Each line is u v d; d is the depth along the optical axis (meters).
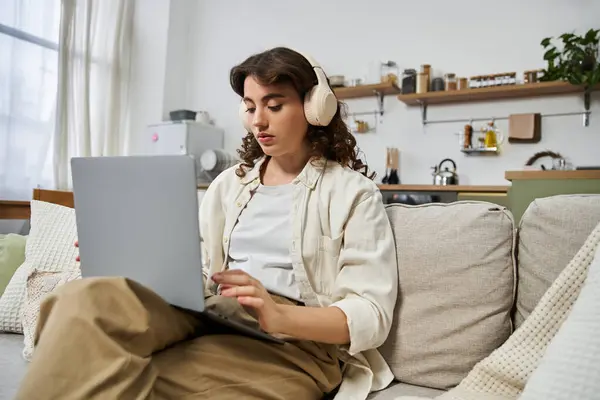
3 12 3.06
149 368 0.68
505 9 3.25
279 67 1.00
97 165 0.80
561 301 0.85
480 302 1.00
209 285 1.11
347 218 1.01
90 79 3.67
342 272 0.98
